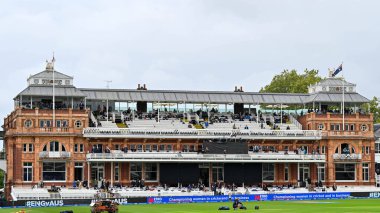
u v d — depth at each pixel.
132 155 159.38
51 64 164.62
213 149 163.12
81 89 171.25
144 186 159.00
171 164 162.50
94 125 165.62
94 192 145.50
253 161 164.25
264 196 143.62
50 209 116.25
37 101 162.12
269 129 172.38
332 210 108.81
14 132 157.00
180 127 170.12
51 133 157.38
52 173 157.62
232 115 178.12
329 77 183.75
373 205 123.12
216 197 139.25
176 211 109.31
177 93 177.12
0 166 168.38
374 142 176.25
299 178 169.75
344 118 175.12
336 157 171.50
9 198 147.75
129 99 172.62
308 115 175.12
